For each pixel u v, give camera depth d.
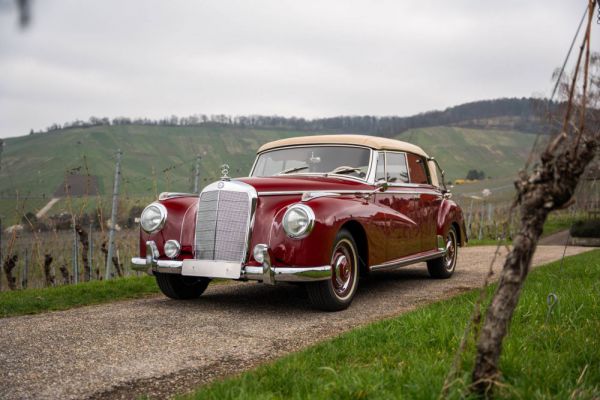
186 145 177.50
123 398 2.78
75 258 8.87
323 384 2.56
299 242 4.82
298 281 4.81
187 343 3.89
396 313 5.09
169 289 5.76
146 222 5.47
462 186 58.53
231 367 3.33
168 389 2.92
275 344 3.89
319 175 5.89
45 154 150.00
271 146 6.73
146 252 5.46
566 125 2.16
